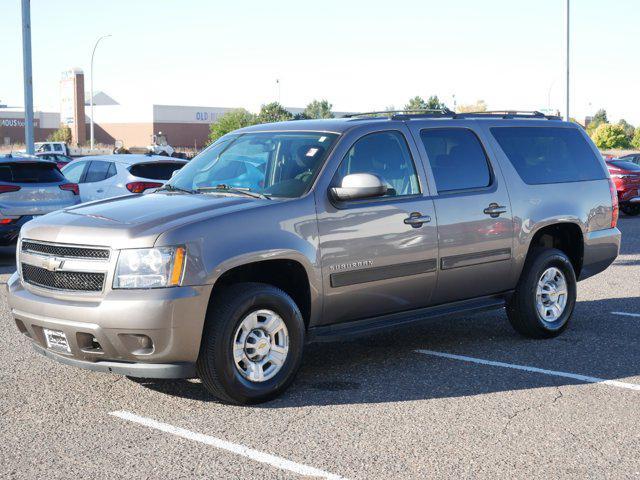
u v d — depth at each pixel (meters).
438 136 6.74
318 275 5.73
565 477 4.25
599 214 7.77
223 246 5.28
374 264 6.03
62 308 5.22
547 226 7.36
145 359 5.14
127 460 4.46
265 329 5.49
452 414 5.25
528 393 5.71
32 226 5.72
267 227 5.50
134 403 5.48
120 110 103.50
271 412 5.30
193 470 4.33
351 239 5.89
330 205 5.83
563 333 7.62
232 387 5.30
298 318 5.60
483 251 6.75
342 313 5.97
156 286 5.08
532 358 6.68
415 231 6.26
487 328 7.87
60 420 5.14
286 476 4.25
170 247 5.11
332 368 6.40
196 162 6.68
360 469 4.35
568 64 27.72
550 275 7.34
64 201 12.54
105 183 14.68
